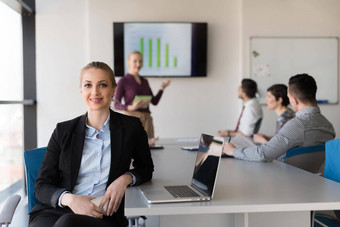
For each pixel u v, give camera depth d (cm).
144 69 560
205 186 145
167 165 227
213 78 569
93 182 174
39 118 558
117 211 168
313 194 144
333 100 566
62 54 559
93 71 175
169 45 559
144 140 184
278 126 374
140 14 556
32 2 552
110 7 553
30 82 556
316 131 248
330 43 562
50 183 175
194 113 569
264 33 556
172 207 128
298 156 245
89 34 552
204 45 560
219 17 564
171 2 558
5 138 438
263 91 560
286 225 150
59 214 167
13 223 205
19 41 539
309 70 563
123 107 411
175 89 568
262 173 194
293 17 558
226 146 253
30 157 202
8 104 454
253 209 130
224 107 570
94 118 178
